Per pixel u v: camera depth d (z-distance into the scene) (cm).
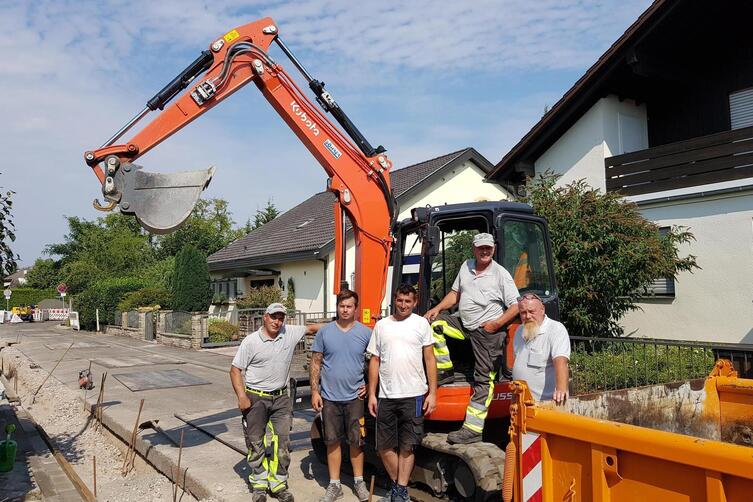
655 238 950
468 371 559
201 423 866
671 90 1298
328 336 529
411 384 480
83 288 4088
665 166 1149
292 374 1194
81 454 803
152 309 2486
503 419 550
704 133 1247
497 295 495
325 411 526
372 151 649
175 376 1374
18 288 5456
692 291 1109
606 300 943
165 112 597
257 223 4194
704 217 1097
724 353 1012
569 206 952
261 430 543
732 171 1055
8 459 709
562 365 414
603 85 1255
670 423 441
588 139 1305
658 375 768
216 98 612
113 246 4197
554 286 595
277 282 2220
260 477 540
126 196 571
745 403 451
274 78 632
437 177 2020
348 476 607
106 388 1220
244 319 2128
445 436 505
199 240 4175
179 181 580
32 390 1260
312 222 2323
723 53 1215
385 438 490
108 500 617
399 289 491
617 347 827
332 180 636
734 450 241
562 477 315
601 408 408
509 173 1445
